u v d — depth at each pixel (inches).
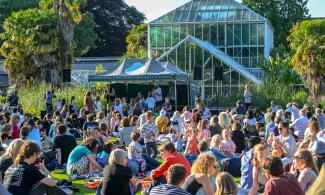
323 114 836.6
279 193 327.9
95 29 3533.5
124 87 1627.7
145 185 533.6
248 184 450.9
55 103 1409.9
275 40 3240.7
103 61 2874.0
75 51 3090.6
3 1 3206.2
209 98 1712.6
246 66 2050.9
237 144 647.8
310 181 374.3
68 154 646.5
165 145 470.9
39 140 671.8
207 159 373.1
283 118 820.0
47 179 372.8
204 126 683.4
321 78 1793.8
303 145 541.0
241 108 1077.1
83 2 3078.2
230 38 2059.5
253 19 2041.1
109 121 1115.9
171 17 2098.9
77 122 992.9
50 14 1854.1
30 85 1836.9
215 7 2098.9
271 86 1627.7
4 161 430.6
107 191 407.5
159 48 2090.3
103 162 606.9
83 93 1476.4
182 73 1401.3
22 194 366.3
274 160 337.7
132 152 596.1
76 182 569.3
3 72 2618.1
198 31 2068.2
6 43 1852.9
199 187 369.7
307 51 1793.8
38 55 1833.2
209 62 1784.0
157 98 1371.8
